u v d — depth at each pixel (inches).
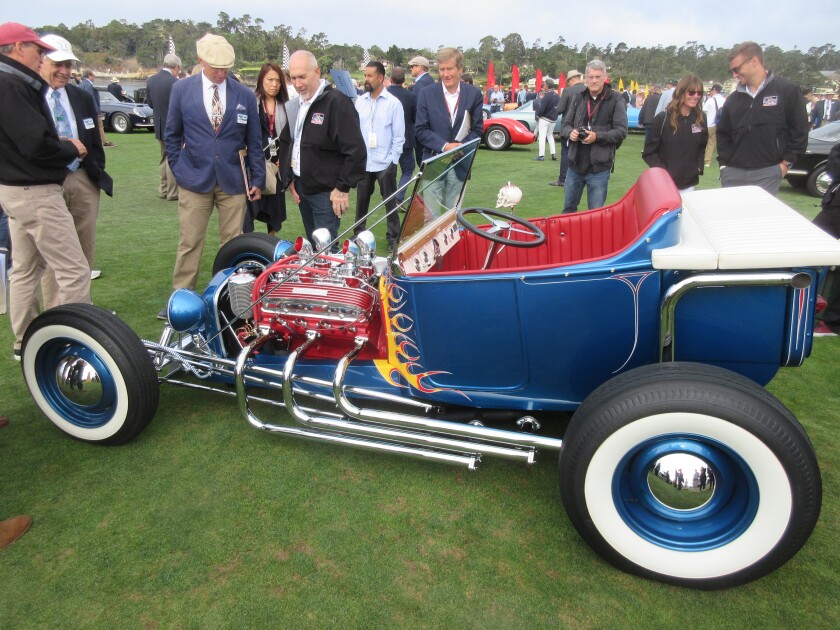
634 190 111.5
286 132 202.7
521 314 89.4
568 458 79.0
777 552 74.3
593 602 78.3
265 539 89.1
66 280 137.1
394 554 86.3
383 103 218.2
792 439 70.7
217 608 77.4
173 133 164.7
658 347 87.6
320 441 105.3
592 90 206.7
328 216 177.6
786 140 174.9
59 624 75.2
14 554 86.0
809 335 81.7
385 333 107.2
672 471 77.0
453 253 122.9
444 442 96.3
